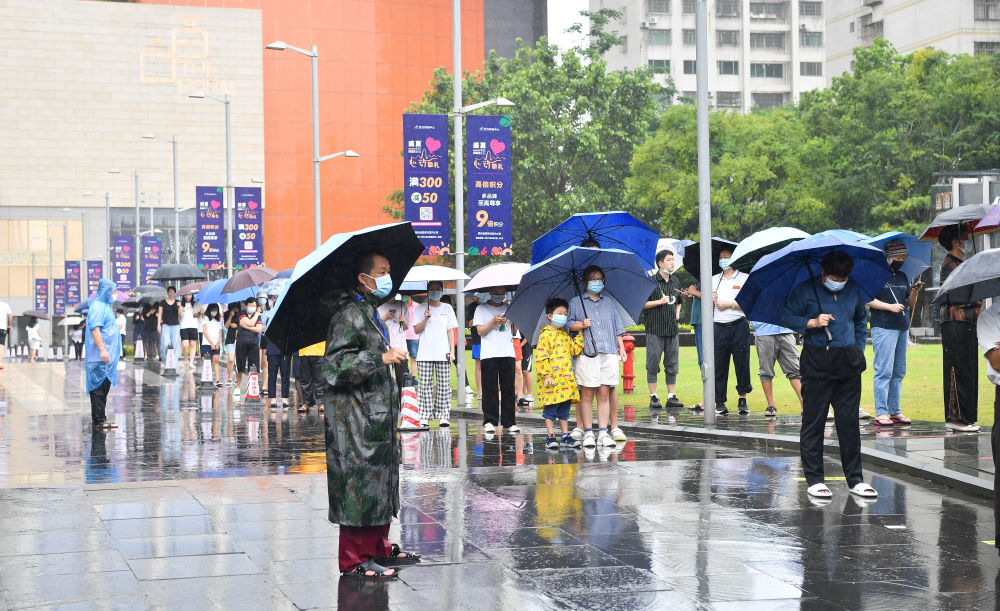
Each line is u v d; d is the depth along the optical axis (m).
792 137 58.22
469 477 10.98
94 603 6.44
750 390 16.69
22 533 8.41
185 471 12.22
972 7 99.75
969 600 6.33
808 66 134.25
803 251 9.44
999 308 7.47
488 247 20.39
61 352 52.66
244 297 26.19
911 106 54.12
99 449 14.50
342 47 98.81
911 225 51.81
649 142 60.22
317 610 6.25
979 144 53.97
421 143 20.41
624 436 14.17
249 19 94.38
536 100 59.16
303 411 20.16
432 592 6.60
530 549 7.71
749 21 133.12
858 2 112.94
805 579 6.81
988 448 11.60
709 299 15.37
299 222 97.50
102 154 92.06
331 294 7.10
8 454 13.98
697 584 6.71
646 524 8.51
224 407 21.58
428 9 100.88
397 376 17.64
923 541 7.84
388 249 7.31
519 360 20.33
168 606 6.36
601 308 13.45
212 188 42.72
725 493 9.82
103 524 8.75
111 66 92.12
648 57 131.12
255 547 7.91
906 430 13.42
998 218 10.08
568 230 14.73
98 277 68.56
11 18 90.38
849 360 9.56
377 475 7.01
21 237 90.75
